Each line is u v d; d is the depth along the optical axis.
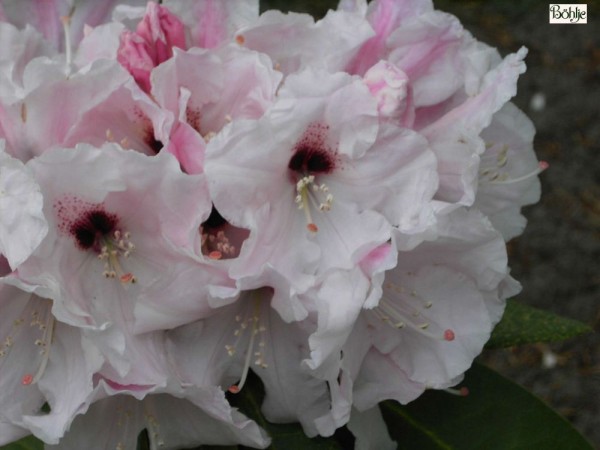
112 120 0.37
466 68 0.39
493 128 0.42
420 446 0.42
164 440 0.38
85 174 0.34
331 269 0.36
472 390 0.43
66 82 0.35
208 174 0.34
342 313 0.35
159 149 0.38
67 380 0.36
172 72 0.36
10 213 0.33
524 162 0.43
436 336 0.38
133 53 0.37
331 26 0.38
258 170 0.35
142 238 0.37
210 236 0.37
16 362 0.37
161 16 0.37
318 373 0.35
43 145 0.36
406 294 0.39
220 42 0.39
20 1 0.41
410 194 0.37
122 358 0.33
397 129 0.36
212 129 0.38
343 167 0.37
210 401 0.35
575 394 0.97
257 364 0.38
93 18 0.42
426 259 0.38
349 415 0.37
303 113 0.35
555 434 0.42
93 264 0.36
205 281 0.35
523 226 0.43
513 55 0.38
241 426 0.36
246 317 0.38
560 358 0.99
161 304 0.35
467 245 0.37
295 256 0.37
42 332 0.37
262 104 0.37
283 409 0.38
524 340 0.48
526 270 1.05
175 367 0.36
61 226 0.35
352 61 0.38
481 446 0.42
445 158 0.38
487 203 0.42
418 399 0.43
